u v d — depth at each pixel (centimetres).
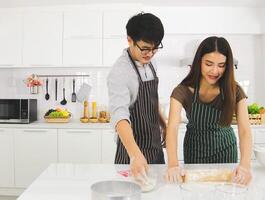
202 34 399
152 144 181
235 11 391
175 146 154
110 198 91
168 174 134
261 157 151
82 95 407
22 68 410
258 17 391
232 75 159
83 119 378
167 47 404
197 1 369
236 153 187
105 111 397
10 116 369
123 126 142
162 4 381
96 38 375
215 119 175
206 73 156
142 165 123
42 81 411
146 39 138
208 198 103
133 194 93
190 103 173
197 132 181
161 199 115
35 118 399
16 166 361
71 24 376
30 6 377
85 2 368
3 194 367
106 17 374
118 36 373
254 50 405
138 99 171
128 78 159
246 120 165
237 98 167
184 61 383
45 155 359
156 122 186
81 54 377
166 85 405
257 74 405
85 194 120
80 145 355
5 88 414
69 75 409
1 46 382
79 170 153
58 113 377
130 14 372
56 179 138
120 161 181
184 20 393
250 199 108
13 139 361
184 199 104
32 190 124
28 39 379
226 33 393
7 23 380
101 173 147
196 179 128
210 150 179
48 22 377
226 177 129
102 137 354
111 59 375
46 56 379
